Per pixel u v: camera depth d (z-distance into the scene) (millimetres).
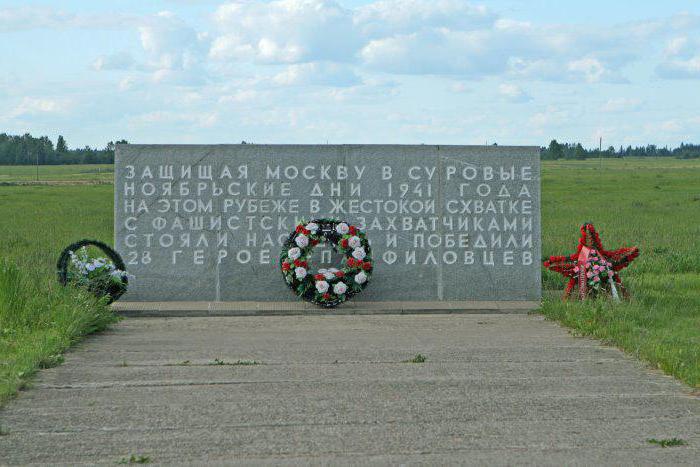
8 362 9586
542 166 122625
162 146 15625
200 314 14375
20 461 6500
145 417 7668
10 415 7715
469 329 12836
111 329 12852
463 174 15914
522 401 8258
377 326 13188
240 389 8719
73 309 12180
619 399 8336
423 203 15867
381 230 15828
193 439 7043
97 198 51625
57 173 109438
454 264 15930
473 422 7543
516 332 12516
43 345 10477
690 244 25359
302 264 14898
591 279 14367
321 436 7129
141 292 15617
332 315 14422
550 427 7398
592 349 10977
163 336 12141
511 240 15992
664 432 7270
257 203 15695
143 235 15617
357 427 7387
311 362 10109
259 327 13078
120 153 15594
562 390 8695
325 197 15758
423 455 6648
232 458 6582
